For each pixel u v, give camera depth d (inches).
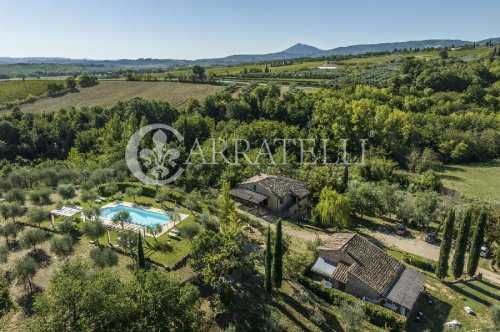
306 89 5364.2
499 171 3769.7
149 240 1843.0
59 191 2330.2
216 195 2598.4
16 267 1379.2
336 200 2322.8
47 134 4220.0
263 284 1553.9
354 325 1320.1
